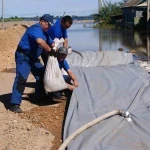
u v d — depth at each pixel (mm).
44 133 5684
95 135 5285
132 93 7004
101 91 7172
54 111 6754
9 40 22078
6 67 11664
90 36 31375
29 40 6656
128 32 35969
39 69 7035
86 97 6852
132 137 5270
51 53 6824
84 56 11211
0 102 7348
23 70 6730
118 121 5773
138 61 11062
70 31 44125
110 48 20016
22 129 5812
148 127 5539
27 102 7336
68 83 7504
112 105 6445
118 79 8039
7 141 5367
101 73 8703
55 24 7617
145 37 27969
